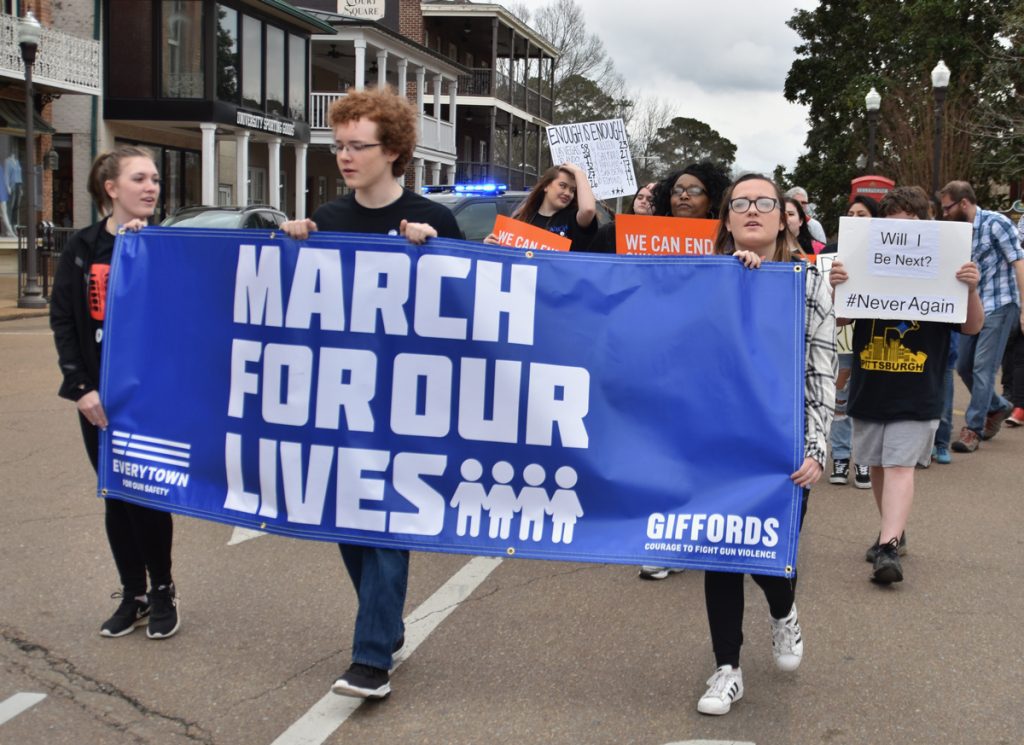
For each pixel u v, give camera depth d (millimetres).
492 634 4426
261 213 16891
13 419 8812
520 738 3471
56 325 4121
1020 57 34594
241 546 5582
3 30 22172
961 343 8781
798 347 3594
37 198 25141
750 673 4059
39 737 3426
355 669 3619
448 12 45219
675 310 3658
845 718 3666
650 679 3977
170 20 26516
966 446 8594
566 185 6102
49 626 4363
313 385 3832
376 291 3777
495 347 3727
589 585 5113
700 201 5867
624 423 3691
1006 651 4312
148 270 4051
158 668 3973
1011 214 24734
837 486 7379
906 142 37125
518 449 3732
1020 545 5887
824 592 5043
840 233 4973
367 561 3795
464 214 12211
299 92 31672
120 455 4117
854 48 46406
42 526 5809
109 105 26688
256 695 3766
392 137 3779
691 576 5281
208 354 3977
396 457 3789
